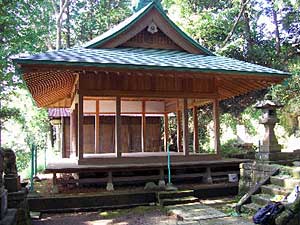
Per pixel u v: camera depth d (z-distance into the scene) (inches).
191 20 707.4
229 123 767.1
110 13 882.1
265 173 302.4
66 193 308.3
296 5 631.8
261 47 708.7
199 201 309.4
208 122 721.0
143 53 394.9
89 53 358.0
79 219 269.3
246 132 783.1
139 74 348.2
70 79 394.3
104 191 317.7
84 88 352.8
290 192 250.2
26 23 606.2
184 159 376.8
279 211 219.9
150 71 336.2
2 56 553.6
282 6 671.1
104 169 324.2
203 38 730.2
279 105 322.0
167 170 359.6
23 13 593.6
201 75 356.2
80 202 296.5
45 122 866.8
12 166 212.2
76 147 424.2
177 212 268.2
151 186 326.0
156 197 313.1
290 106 577.3
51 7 842.8
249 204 271.0
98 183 343.3
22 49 582.6
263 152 322.0
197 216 255.1
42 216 280.8
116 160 354.0
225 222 238.1
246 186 329.1
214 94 398.3
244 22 721.6
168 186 324.2
